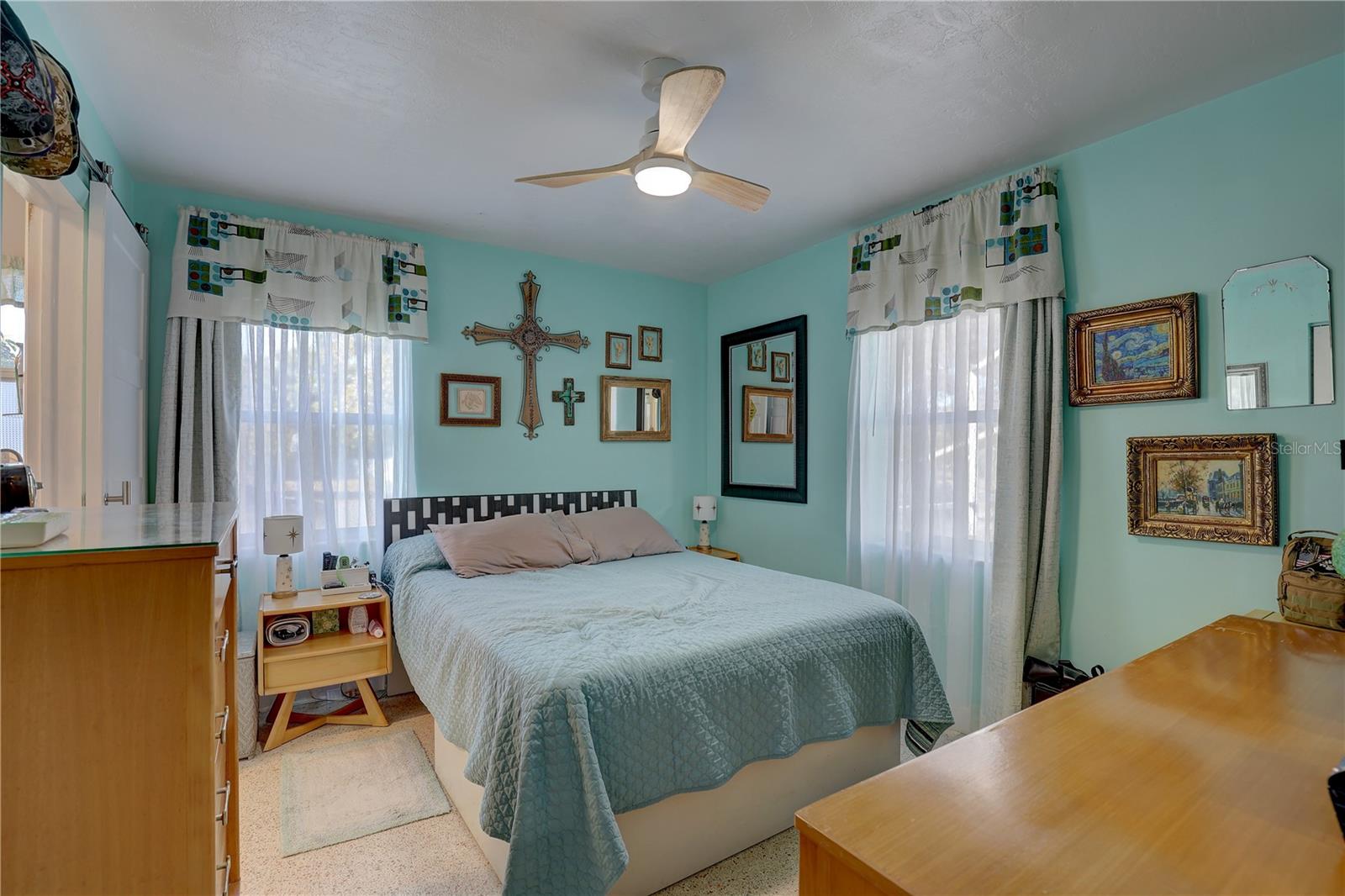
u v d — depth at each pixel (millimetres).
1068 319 2656
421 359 3656
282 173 2840
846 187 2992
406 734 2869
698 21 1806
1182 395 2309
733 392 4523
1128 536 2492
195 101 2225
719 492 4648
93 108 2256
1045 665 2637
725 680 1933
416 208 3268
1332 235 2014
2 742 929
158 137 2490
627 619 2262
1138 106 2293
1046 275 2633
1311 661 1472
